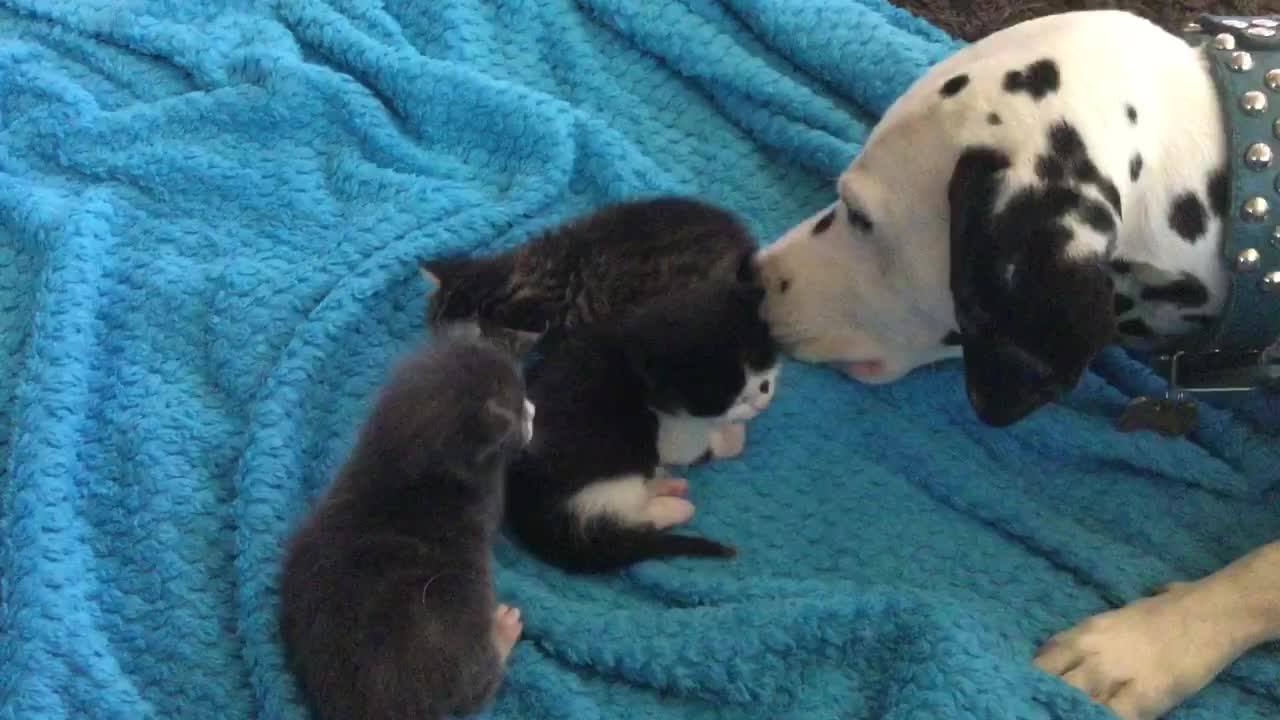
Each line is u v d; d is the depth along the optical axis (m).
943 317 1.21
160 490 1.25
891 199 1.19
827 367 1.32
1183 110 1.19
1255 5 1.45
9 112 1.43
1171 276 1.21
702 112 1.43
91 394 1.30
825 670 1.20
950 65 1.20
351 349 1.31
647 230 1.26
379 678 1.14
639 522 1.25
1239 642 1.19
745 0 1.43
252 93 1.41
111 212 1.37
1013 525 1.26
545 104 1.39
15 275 1.36
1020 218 1.15
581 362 1.23
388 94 1.43
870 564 1.25
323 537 1.16
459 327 1.25
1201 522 1.26
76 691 1.20
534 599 1.22
